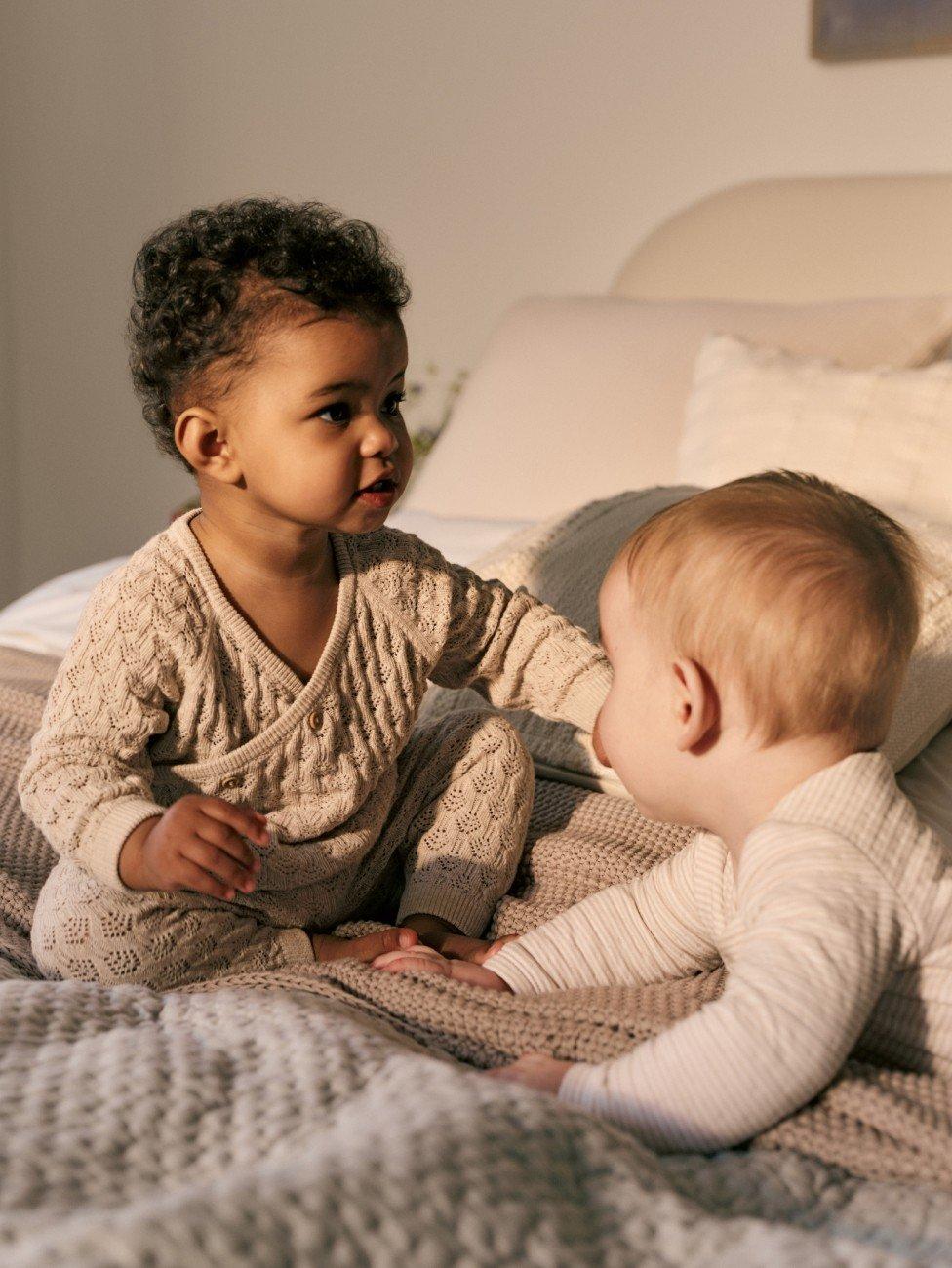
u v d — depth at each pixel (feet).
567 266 8.69
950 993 2.45
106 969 2.95
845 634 2.60
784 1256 1.79
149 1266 1.49
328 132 9.33
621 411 6.53
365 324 2.87
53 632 5.21
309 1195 1.67
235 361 2.85
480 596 3.50
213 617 3.05
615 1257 1.82
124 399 10.36
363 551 3.32
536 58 8.48
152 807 2.79
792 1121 2.36
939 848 2.57
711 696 2.70
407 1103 2.02
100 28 9.97
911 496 5.12
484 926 3.43
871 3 7.23
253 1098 2.18
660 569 2.75
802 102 7.65
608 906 3.05
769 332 6.48
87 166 10.20
